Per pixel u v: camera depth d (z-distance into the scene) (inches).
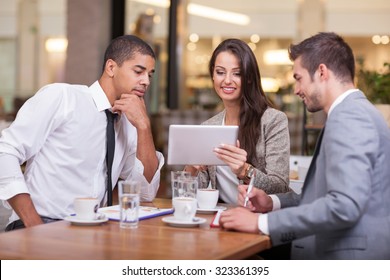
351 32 536.4
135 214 93.4
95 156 120.3
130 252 77.9
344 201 85.7
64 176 118.0
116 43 119.6
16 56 573.3
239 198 110.2
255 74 133.5
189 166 131.6
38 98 117.0
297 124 362.0
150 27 443.8
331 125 90.5
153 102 447.5
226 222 93.4
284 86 458.6
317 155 97.9
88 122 118.9
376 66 530.3
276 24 553.9
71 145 117.9
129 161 129.2
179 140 114.1
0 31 575.8
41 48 570.3
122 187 93.1
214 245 82.8
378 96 218.7
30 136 114.8
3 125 269.0
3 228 139.5
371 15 532.1
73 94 119.0
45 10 567.5
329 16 540.4
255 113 134.0
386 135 91.6
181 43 513.3
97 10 375.6
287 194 113.7
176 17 466.3
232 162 114.3
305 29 544.4
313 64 95.9
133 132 127.4
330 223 87.1
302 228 89.0
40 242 82.4
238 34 562.3
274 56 557.9
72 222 95.0
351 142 87.7
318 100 96.4
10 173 110.4
